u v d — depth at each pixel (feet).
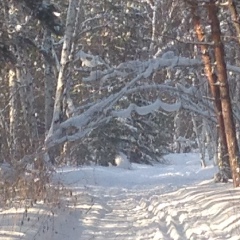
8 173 45.60
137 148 121.90
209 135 114.62
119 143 114.42
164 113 126.21
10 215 35.37
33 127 85.66
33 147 62.39
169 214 38.91
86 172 78.33
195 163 138.82
